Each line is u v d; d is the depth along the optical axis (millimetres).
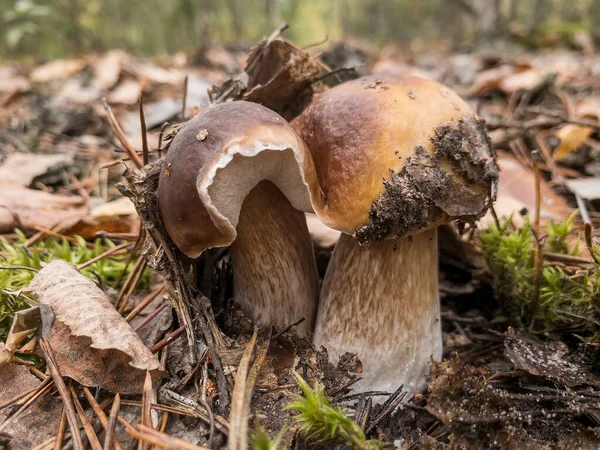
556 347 154
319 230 213
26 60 635
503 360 166
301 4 1108
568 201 250
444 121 133
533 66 425
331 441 121
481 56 553
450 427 129
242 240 145
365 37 1381
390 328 145
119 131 182
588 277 163
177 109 339
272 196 142
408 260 144
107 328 132
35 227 206
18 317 137
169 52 854
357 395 143
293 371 129
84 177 273
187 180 119
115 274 187
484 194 138
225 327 152
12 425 124
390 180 128
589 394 133
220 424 122
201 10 861
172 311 151
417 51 955
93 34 797
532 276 174
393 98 133
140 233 179
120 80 454
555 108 354
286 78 173
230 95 178
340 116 136
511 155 286
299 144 125
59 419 127
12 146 301
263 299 151
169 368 140
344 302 148
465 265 202
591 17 1056
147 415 122
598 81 409
